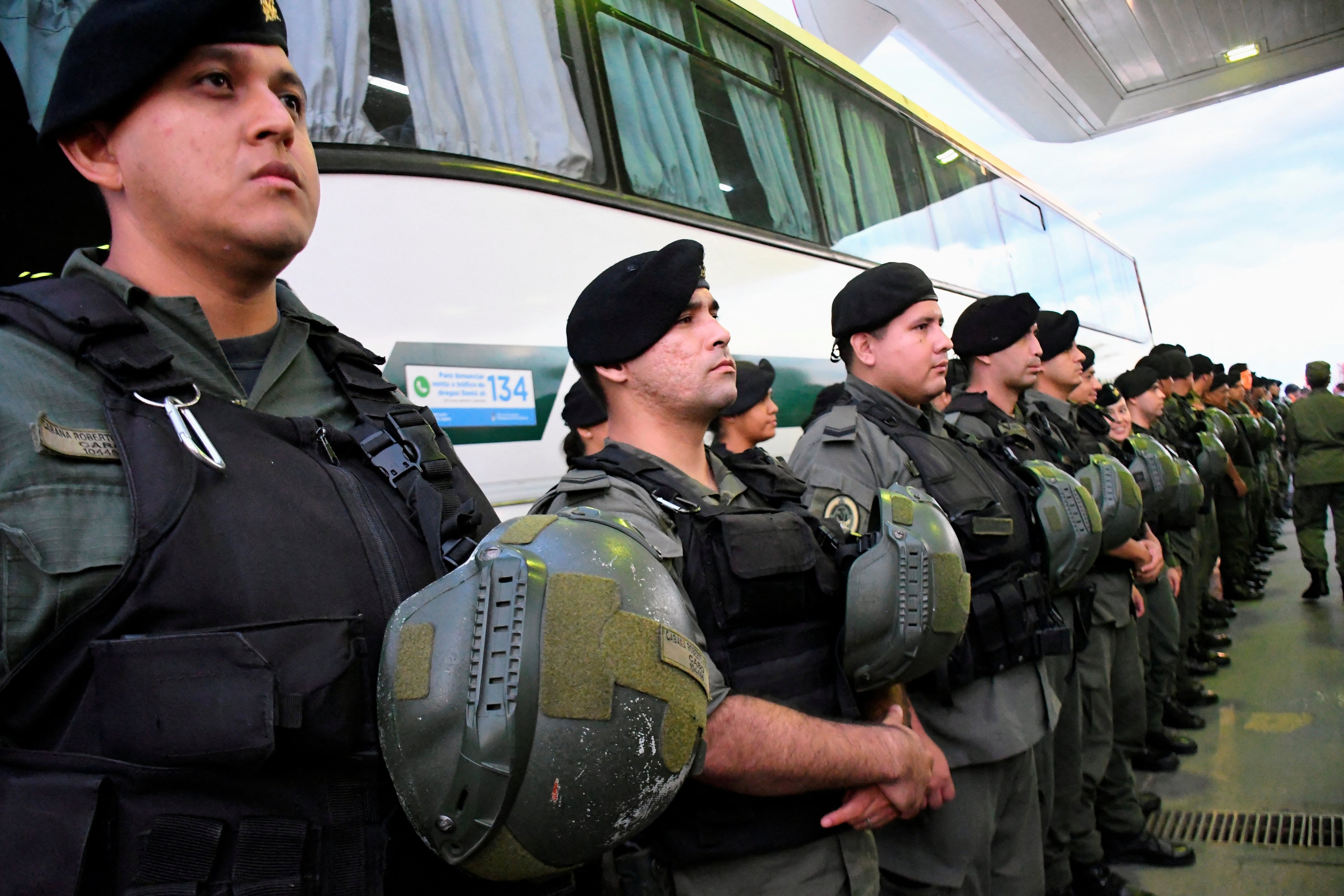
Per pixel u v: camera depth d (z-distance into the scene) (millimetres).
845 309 2324
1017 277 7070
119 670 671
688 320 1440
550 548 846
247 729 685
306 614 762
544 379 2398
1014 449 2797
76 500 706
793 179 4055
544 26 2785
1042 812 2336
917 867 1878
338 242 2039
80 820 642
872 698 1592
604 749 769
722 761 1160
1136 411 5172
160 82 846
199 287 913
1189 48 12664
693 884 1242
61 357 766
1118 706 3096
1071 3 11016
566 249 2586
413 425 1021
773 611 1300
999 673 1993
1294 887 2787
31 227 2494
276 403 952
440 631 796
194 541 720
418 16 2377
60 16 1977
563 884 940
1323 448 6684
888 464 2051
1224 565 7094
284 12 2135
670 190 3182
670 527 1293
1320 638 5762
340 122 2127
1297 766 3729
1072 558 2303
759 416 2684
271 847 703
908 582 1427
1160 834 3229
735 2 3990
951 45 11719
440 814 767
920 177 5547
